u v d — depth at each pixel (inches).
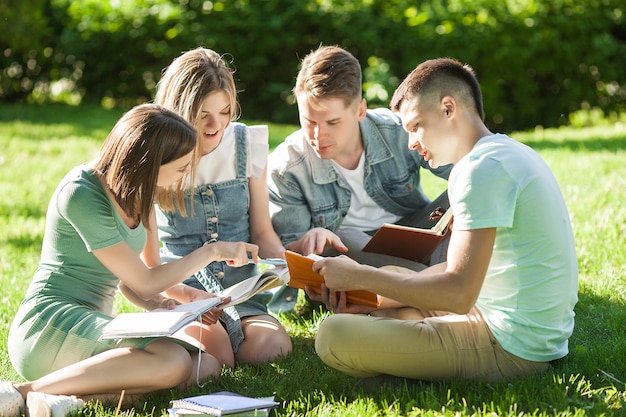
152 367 127.6
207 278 156.1
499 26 451.5
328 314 173.5
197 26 478.3
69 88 531.2
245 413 118.3
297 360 147.3
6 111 491.5
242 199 160.4
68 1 518.9
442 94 123.1
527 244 121.7
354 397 128.8
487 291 126.1
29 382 128.3
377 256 163.0
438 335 126.7
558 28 462.9
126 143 129.4
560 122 486.0
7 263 212.7
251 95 498.0
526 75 468.8
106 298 140.9
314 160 169.6
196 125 145.7
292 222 172.9
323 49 158.6
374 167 173.5
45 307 134.4
